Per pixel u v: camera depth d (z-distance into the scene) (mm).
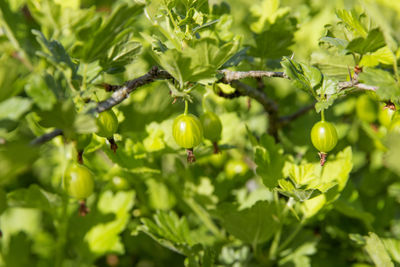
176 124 466
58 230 529
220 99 571
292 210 502
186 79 453
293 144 568
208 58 445
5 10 509
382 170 565
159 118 553
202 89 522
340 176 503
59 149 540
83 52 448
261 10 547
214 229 541
